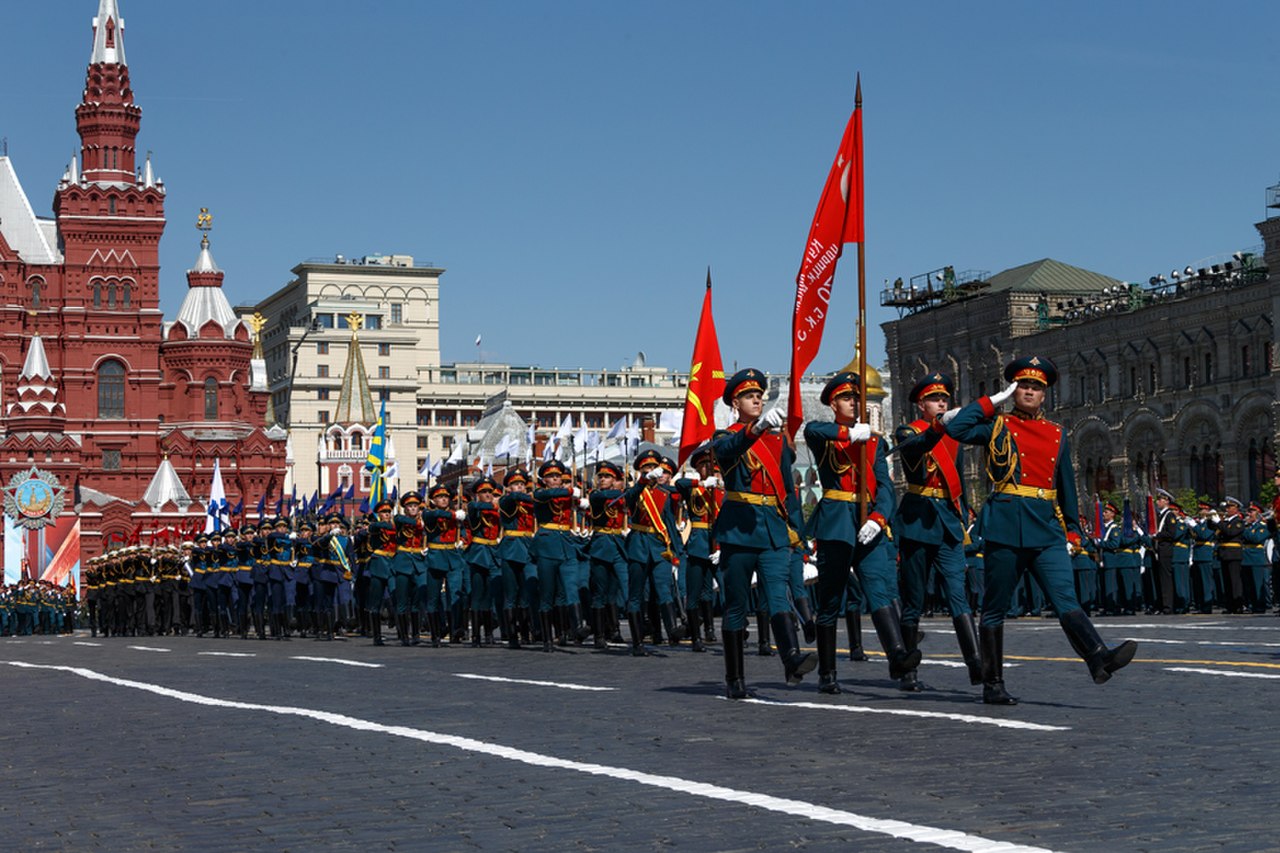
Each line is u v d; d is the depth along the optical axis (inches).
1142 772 437.1
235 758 530.9
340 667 959.6
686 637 1100.5
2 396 4160.9
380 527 1318.9
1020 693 643.5
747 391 643.5
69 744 590.6
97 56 4355.3
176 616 2080.5
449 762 500.7
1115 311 3735.2
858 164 702.5
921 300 4483.3
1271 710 565.9
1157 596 1620.3
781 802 405.7
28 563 3941.9
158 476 4217.5
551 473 1089.4
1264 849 338.0
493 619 1232.2
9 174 4384.8
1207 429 3496.6
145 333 4301.2
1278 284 3260.3
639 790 432.8
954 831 363.6
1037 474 595.5
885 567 657.0
